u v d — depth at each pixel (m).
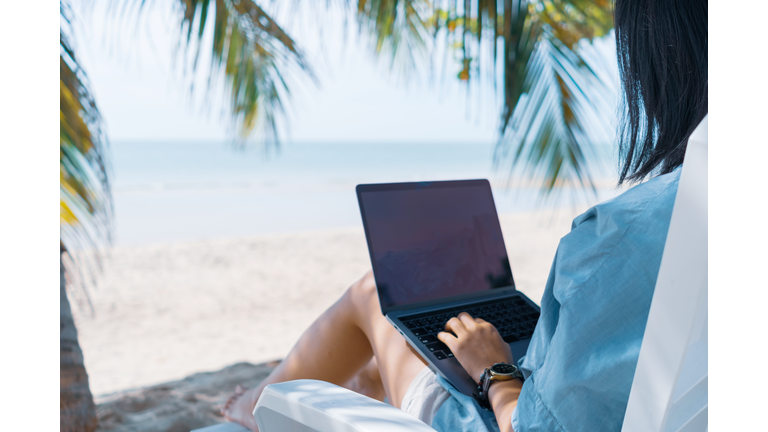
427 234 1.26
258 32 2.82
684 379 0.56
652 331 0.56
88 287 5.57
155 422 1.96
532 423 0.66
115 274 6.20
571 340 0.62
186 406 2.11
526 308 1.23
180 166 26.81
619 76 0.76
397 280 1.17
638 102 0.73
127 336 4.09
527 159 2.62
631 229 0.61
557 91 2.53
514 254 7.17
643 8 0.70
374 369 1.48
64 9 1.74
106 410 2.08
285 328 4.32
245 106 3.23
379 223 1.21
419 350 1.00
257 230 12.38
